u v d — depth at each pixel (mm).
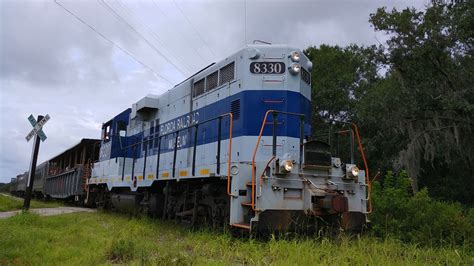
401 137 16703
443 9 15297
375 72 19844
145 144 13766
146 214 12398
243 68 9094
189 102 11391
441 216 9328
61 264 6156
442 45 14859
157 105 13820
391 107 15672
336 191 7980
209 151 9883
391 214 9602
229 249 7000
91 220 12266
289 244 6641
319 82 24547
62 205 23141
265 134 8680
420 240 8609
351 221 7777
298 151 8727
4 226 9820
